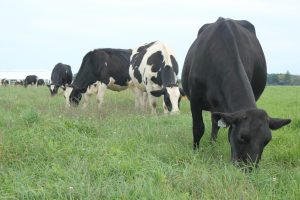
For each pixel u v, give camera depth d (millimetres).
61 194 4301
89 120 9039
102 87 15820
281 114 11922
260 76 7234
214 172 5137
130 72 14820
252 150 4871
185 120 9906
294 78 89938
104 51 16156
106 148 6250
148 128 8414
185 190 4582
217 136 7910
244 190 4566
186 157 6066
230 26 6762
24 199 4281
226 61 6102
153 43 14156
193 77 6688
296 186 4707
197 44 6992
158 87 13047
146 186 4379
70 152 6129
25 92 27031
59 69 24250
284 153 6434
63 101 17969
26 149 6195
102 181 4664
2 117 9117
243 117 5031
